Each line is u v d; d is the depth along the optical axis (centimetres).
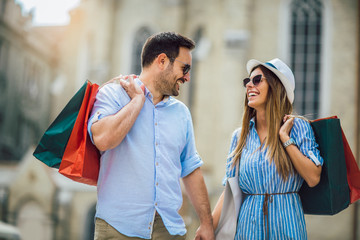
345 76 2361
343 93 2355
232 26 2459
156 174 363
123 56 2745
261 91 387
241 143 403
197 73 2538
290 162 371
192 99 2550
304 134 368
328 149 367
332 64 2378
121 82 364
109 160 361
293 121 376
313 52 2412
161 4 2673
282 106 384
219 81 2491
